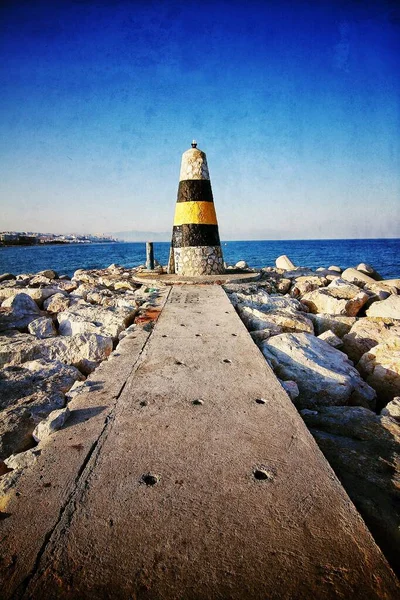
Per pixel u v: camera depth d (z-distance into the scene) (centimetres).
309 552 132
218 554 131
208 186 1002
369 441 238
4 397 296
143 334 436
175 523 145
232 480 170
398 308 634
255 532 141
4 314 596
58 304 699
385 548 150
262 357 344
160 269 1241
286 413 235
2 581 121
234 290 824
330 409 288
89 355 412
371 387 379
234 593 117
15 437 231
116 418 229
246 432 212
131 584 120
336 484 168
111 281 1005
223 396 260
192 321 489
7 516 149
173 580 121
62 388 325
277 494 161
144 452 193
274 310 610
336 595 117
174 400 254
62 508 153
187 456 189
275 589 118
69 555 131
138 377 295
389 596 117
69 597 116
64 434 212
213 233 1006
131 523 145
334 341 512
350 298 792
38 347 414
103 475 174
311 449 196
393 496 183
